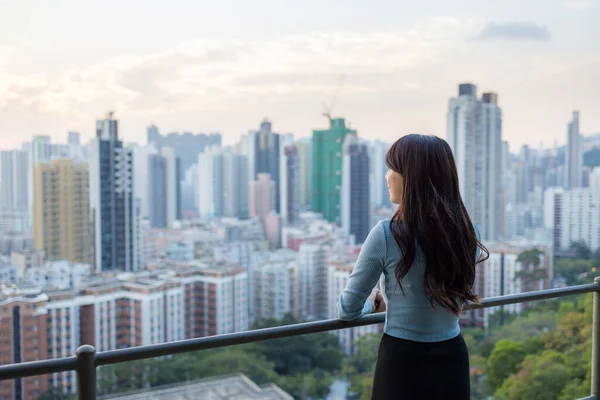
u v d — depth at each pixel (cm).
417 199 111
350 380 2556
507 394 1229
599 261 2672
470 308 142
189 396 2327
